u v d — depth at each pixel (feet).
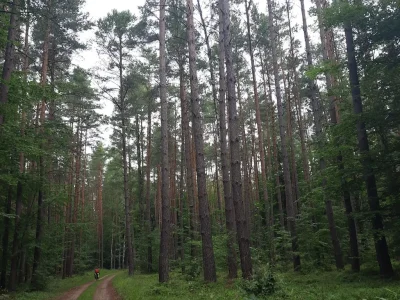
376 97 38.86
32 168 63.57
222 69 51.52
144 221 119.03
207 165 140.97
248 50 78.43
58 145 62.39
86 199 156.46
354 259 45.37
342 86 43.42
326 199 49.65
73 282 95.14
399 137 38.65
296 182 82.69
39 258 68.39
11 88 44.29
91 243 183.83
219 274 57.00
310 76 42.52
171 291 38.27
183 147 94.84
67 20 64.23
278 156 100.53
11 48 44.21
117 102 90.17
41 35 65.92
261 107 98.43
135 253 122.52
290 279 45.73
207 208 43.68
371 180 37.73
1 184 55.21
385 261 36.58
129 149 118.11
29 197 65.41
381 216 37.14
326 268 55.98
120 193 154.20
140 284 55.16
